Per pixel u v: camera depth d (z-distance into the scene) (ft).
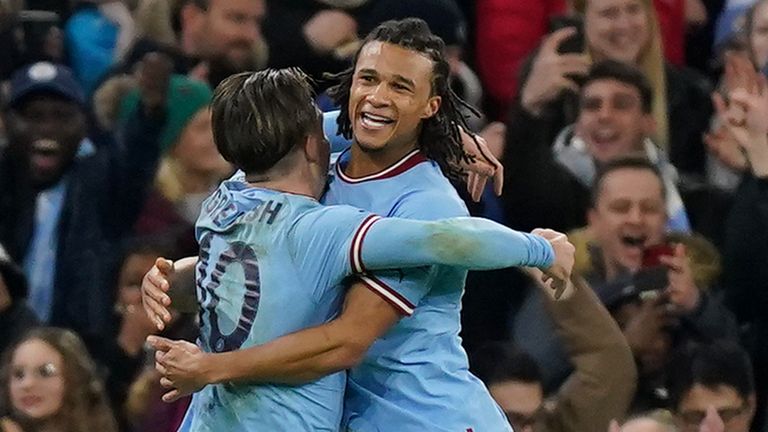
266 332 55.57
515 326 83.20
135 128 94.27
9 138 96.02
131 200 93.61
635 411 80.59
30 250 94.27
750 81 90.53
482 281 84.58
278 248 55.67
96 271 91.66
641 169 85.71
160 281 57.98
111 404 85.35
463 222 55.11
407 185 57.06
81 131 96.43
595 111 90.58
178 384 55.11
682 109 99.14
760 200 86.99
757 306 86.69
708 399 80.64
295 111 56.34
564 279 57.21
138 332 87.45
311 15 97.40
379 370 57.31
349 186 57.57
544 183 88.28
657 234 85.25
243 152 56.39
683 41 109.09
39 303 93.04
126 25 107.45
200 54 97.71
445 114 57.77
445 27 97.25
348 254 54.85
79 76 107.76
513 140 89.30
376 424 57.31
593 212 85.87
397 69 56.44
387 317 55.62
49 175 95.66
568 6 101.71
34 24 106.42
